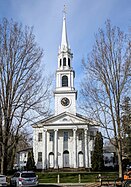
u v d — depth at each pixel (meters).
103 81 28.39
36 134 62.06
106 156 64.88
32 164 55.47
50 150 60.72
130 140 36.78
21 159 72.69
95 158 53.00
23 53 27.23
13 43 26.89
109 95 28.17
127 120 30.47
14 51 26.62
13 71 26.12
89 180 35.06
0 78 25.88
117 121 27.81
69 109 63.50
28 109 25.86
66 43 69.31
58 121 60.50
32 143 62.97
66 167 59.16
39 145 61.50
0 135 25.50
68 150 60.31
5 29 26.92
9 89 25.84
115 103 27.92
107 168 55.88
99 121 28.31
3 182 23.97
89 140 58.19
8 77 25.98
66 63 67.25
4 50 26.33
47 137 61.41
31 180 24.08
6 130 25.38
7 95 25.75
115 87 28.05
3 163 25.61
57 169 55.78
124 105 30.69
